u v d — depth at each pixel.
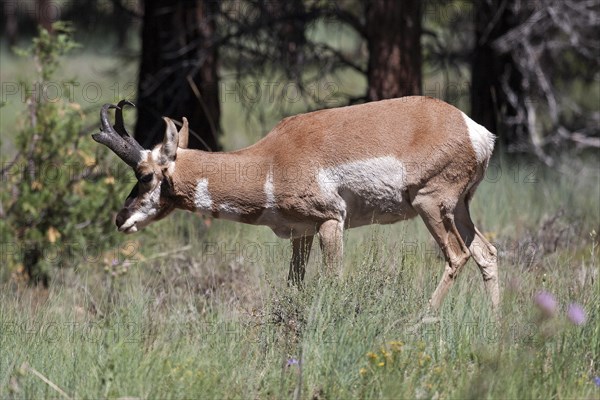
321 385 9.76
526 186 19.62
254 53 20.27
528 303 11.18
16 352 10.53
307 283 11.55
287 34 20.12
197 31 19.50
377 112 12.35
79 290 14.01
